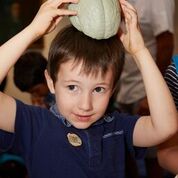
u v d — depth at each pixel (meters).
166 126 0.89
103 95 0.88
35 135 0.90
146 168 1.64
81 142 0.90
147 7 1.75
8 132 0.89
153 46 1.80
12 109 0.88
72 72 0.85
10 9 2.49
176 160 1.01
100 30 0.80
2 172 1.52
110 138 0.94
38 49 2.36
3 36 2.50
